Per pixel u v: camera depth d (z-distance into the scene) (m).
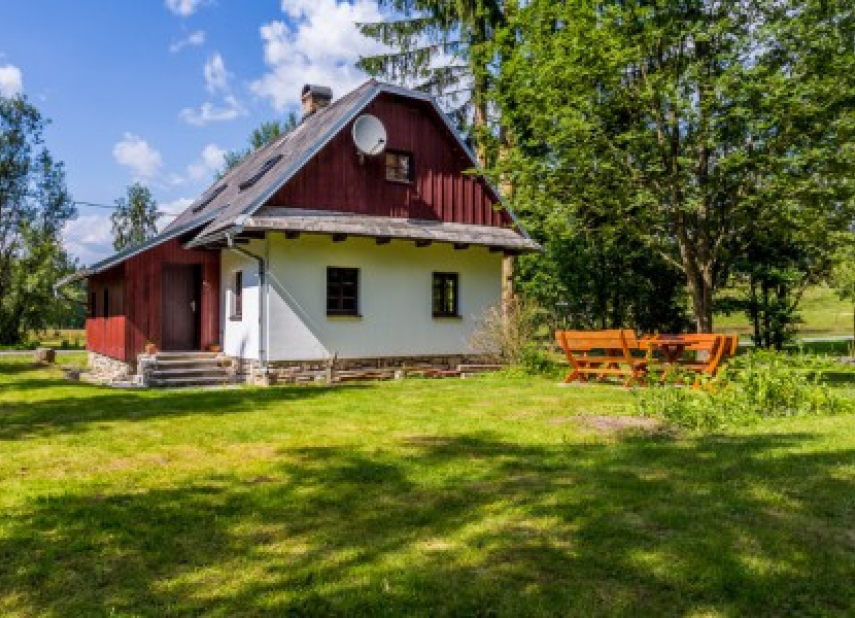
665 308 21.72
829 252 16.70
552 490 4.92
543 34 14.06
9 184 33.53
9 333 33.84
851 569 3.49
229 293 15.89
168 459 6.21
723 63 12.79
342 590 3.36
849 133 11.98
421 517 4.42
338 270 14.82
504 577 3.47
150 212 55.72
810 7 11.84
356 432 7.44
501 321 15.67
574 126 12.73
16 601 3.31
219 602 3.27
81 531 4.27
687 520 4.21
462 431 7.42
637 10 12.39
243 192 16.86
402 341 15.52
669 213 14.23
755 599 3.19
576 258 20.61
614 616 3.04
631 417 8.14
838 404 8.27
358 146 14.56
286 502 4.81
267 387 12.27
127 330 15.69
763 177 12.91
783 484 4.91
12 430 7.77
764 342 22.08
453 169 16.72
